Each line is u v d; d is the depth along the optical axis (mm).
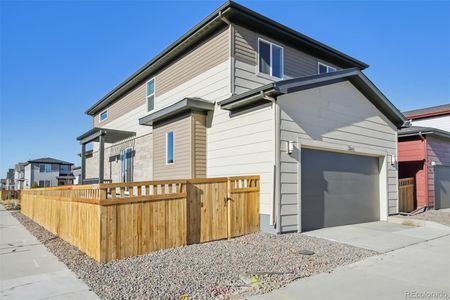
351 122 10211
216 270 5133
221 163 9672
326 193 9305
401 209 12820
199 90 10945
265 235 7770
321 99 9242
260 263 5539
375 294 4277
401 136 14438
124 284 4566
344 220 9844
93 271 5176
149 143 13883
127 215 5992
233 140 9266
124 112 16688
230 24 9844
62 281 4852
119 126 17172
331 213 9414
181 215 6773
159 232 6406
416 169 14109
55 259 6219
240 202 7855
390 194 11609
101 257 5645
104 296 4199
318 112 9109
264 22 10258
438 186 14617
